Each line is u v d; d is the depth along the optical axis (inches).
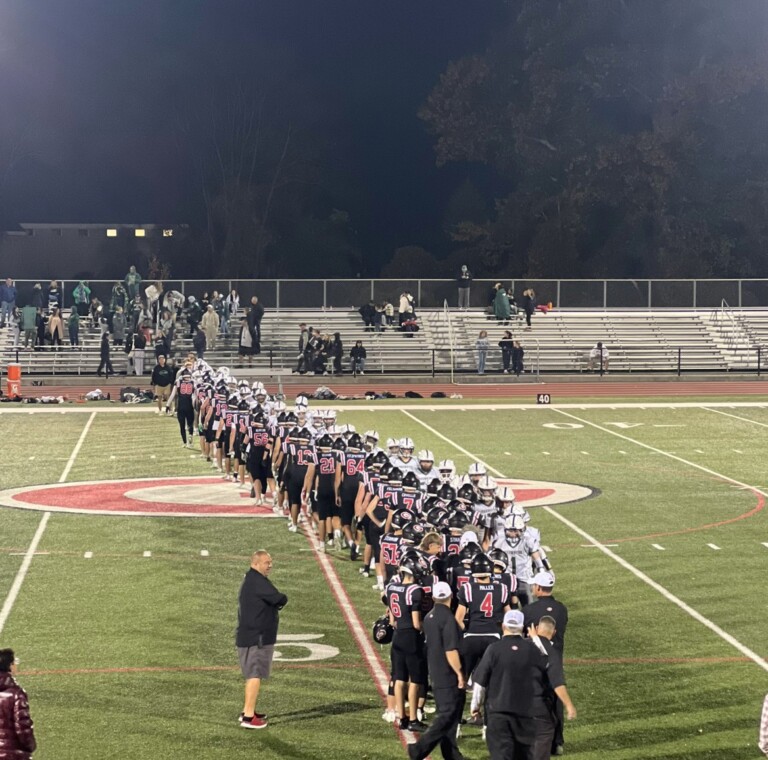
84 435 1197.1
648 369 1811.0
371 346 1801.2
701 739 450.6
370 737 452.1
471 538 486.3
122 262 2824.8
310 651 550.9
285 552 738.2
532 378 1710.1
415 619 457.7
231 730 457.1
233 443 934.4
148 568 697.0
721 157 2511.1
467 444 1150.3
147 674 518.0
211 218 2871.6
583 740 449.7
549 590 468.4
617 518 837.2
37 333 1729.8
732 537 780.6
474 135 2659.9
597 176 2517.2
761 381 1731.1
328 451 742.5
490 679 403.2
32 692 494.9
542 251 2425.0
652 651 553.0
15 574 681.6
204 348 1706.4
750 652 551.5
